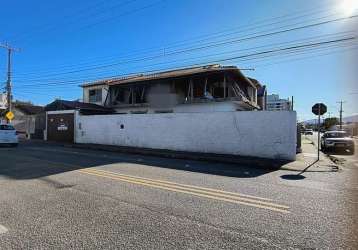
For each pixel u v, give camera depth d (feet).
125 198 25.09
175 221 19.58
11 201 24.17
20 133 120.67
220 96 91.61
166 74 98.17
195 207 22.66
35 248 15.67
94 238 16.88
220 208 22.48
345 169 46.57
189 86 91.76
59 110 101.14
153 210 21.86
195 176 36.01
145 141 73.15
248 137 57.93
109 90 110.32
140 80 99.25
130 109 103.76
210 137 62.44
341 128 115.44
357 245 16.02
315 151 86.22
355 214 21.27
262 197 25.98
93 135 84.94
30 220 19.77
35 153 59.88
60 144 86.58
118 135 78.84
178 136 67.10
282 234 17.48
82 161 48.08
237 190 28.58
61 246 15.88
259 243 16.22
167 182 31.81
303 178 36.96
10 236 17.21
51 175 35.29
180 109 93.04
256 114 57.26
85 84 119.55
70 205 23.07
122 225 18.85
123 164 45.44
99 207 22.56
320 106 60.18
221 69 84.33
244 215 20.88
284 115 54.95
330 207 23.08
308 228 18.47
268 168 46.78
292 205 23.52
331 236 17.22
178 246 15.84
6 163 44.83
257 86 129.70
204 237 17.01
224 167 45.75
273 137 55.62
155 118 71.26
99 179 33.04
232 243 16.21
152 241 16.47
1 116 142.00
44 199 24.76
